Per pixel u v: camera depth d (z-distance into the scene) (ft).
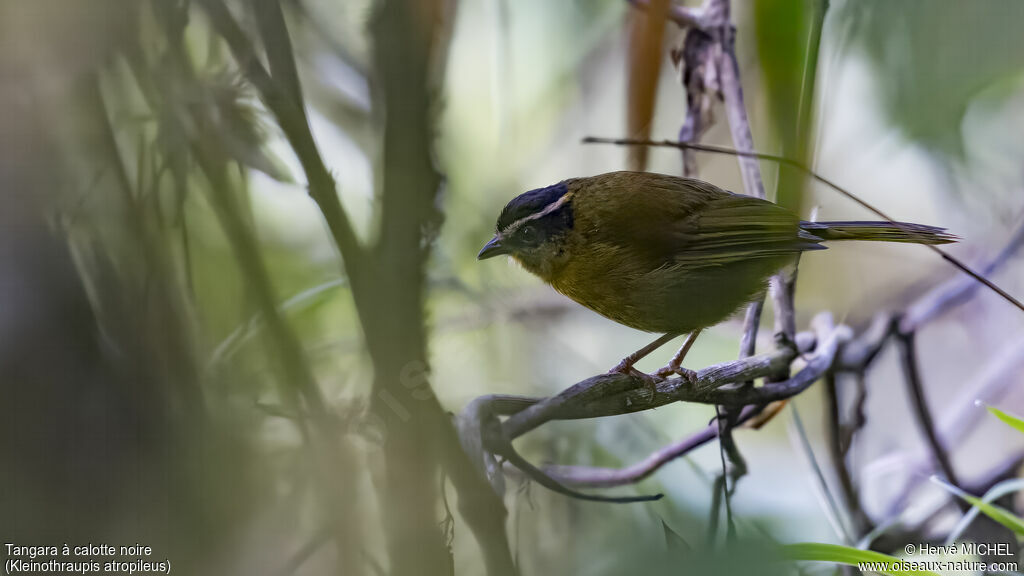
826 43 16.14
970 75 16.20
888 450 16.26
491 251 16.03
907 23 16.19
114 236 15.58
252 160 15.61
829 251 16.34
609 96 16.21
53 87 15.57
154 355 15.57
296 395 15.57
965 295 16.06
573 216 15.99
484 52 16.14
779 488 16.10
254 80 15.55
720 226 15.94
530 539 15.74
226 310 15.69
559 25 16.20
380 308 15.55
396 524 15.52
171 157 15.60
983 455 16.28
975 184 16.29
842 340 15.97
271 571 15.56
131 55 15.58
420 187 15.57
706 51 15.97
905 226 15.96
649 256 15.97
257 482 15.57
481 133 16.15
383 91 15.58
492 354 16.06
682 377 15.81
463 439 15.56
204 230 15.70
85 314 15.57
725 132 16.17
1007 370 16.16
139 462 15.56
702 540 15.70
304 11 15.80
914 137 16.25
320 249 15.93
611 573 15.37
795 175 15.89
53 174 15.57
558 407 15.66
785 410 16.21
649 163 16.17
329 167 15.81
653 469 15.81
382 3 15.58
